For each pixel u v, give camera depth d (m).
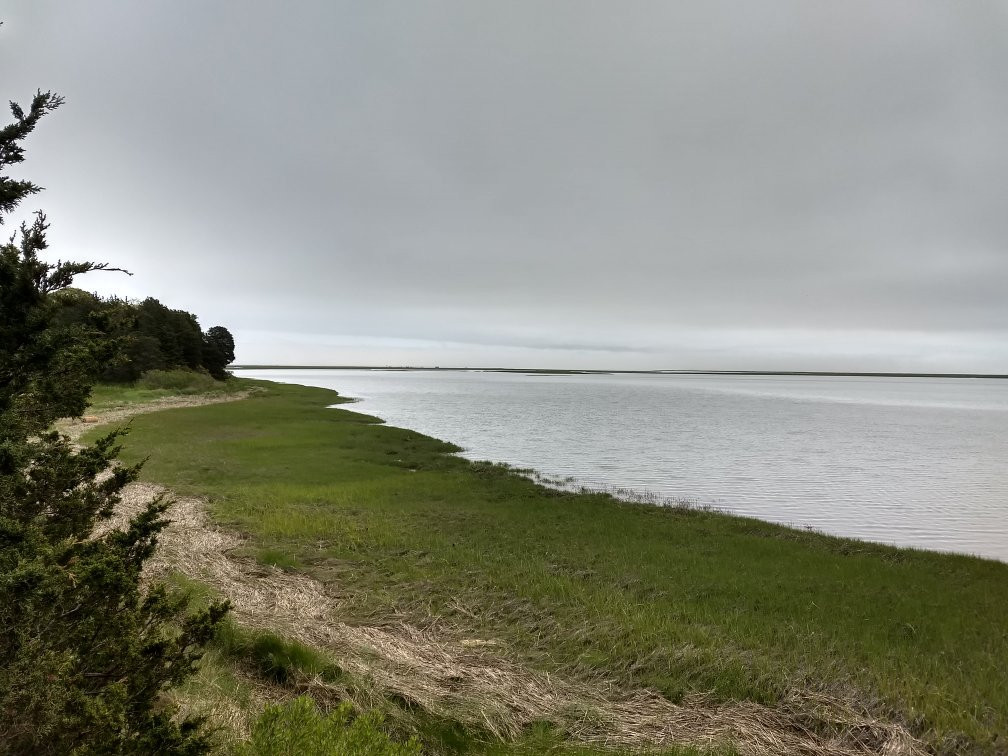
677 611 9.29
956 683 7.14
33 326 3.72
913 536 17.48
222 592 8.34
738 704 6.28
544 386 146.88
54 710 3.16
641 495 21.62
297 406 54.66
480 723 5.55
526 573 10.77
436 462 25.91
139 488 16.17
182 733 3.53
